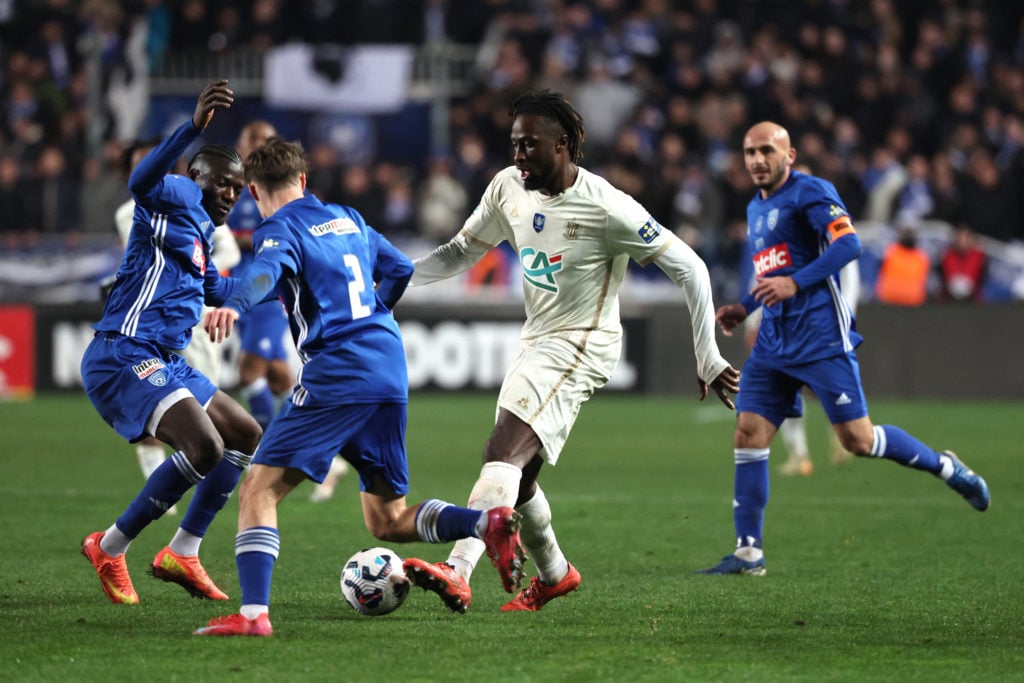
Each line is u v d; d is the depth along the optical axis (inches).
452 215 2566.4
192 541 848.9
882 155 2682.1
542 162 781.9
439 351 2501.2
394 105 2829.7
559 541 1136.8
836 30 2984.7
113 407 842.8
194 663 664.4
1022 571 992.9
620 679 642.8
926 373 2501.2
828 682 642.8
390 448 755.4
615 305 821.9
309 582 919.7
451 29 2957.7
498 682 634.8
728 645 725.3
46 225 2506.2
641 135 2728.8
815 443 1967.3
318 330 737.0
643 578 961.5
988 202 2605.8
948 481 1063.6
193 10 2881.4
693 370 2556.6
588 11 2987.2
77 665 659.4
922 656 700.7
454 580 733.9
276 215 746.2
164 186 844.6
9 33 2923.2
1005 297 2568.9
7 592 871.7
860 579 958.4
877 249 2539.4
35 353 2464.3
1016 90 2952.8
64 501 1316.4
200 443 815.1
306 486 1465.3
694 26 2910.9
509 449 776.9
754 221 1048.2
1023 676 657.6
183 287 863.7
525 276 818.2
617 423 2166.6
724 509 1321.4
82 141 2773.1
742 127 2699.3
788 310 1020.5
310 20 2925.7
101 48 2842.0
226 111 2893.7
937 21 3080.7
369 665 665.6
